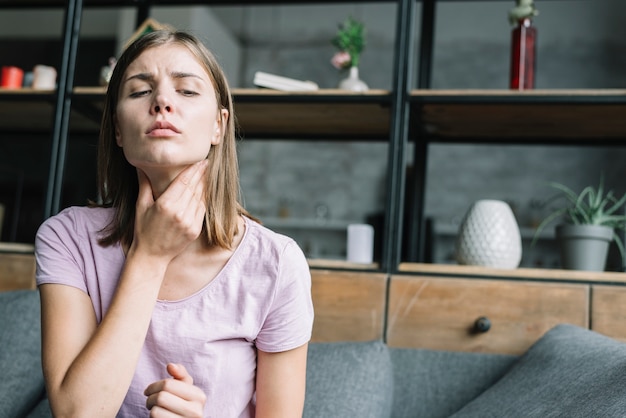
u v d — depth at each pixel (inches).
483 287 72.4
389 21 243.6
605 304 69.2
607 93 75.4
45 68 96.0
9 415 65.4
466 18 235.8
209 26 228.5
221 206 46.3
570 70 227.0
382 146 235.8
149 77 43.5
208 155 46.4
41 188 184.7
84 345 42.9
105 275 46.3
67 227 47.6
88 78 225.9
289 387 46.9
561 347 59.2
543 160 221.5
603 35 226.1
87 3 110.5
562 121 85.4
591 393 47.5
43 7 115.1
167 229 43.4
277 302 46.5
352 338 74.4
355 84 91.9
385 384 66.1
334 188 237.6
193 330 44.7
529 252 212.8
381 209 232.8
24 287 81.0
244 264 46.5
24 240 183.5
